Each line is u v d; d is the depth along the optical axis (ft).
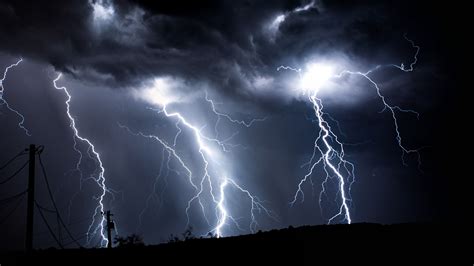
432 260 51.26
